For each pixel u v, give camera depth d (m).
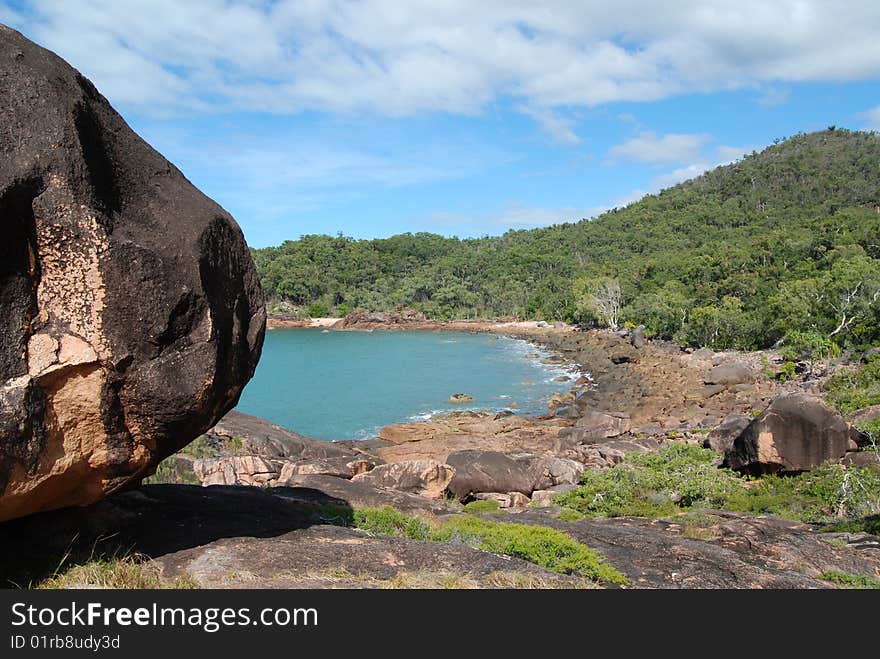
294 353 77.94
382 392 51.62
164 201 7.54
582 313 98.69
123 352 6.85
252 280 8.78
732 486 20.48
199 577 7.67
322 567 8.30
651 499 18.95
